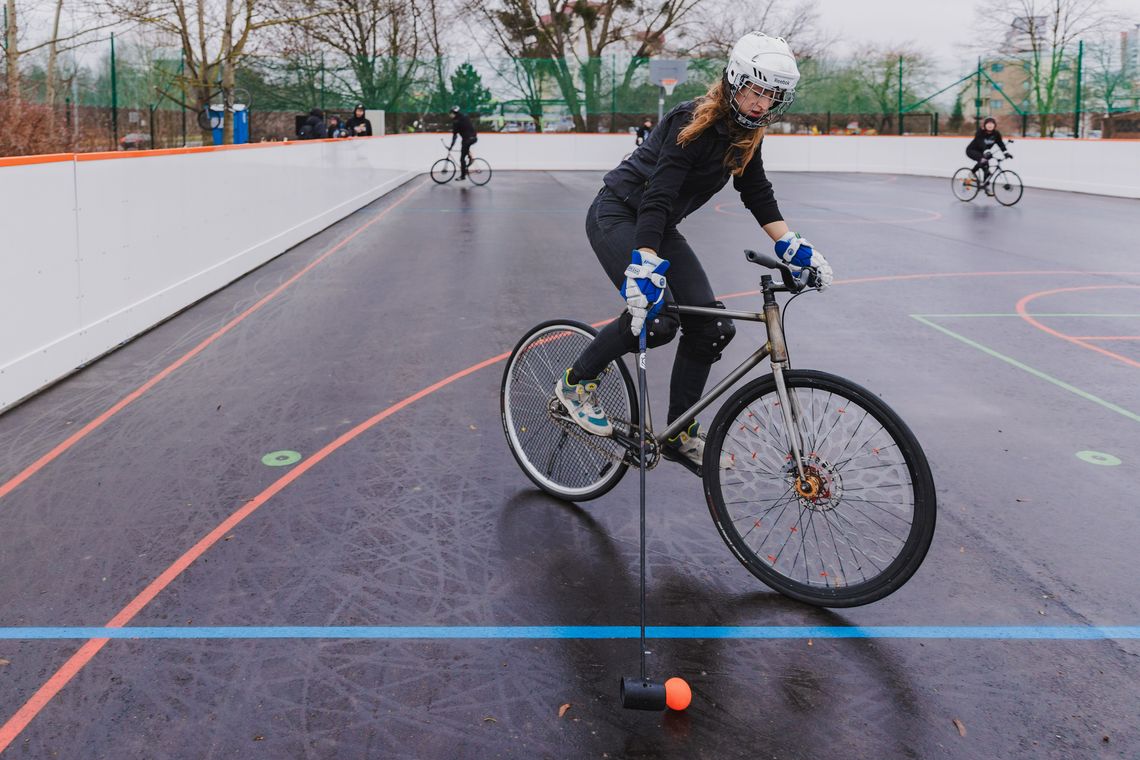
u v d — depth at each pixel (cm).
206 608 302
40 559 337
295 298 851
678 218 337
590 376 358
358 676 264
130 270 697
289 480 413
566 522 372
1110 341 683
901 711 251
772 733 241
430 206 1764
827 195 2102
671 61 3025
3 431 481
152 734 238
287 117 3009
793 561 320
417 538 356
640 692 243
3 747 233
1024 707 253
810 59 3322
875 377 583
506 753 232
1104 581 323
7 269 521
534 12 3962
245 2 2664
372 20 3225
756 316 312
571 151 3300
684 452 352
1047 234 1354
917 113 3228
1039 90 2842
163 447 455
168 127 2581
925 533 281
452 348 659
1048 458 441
